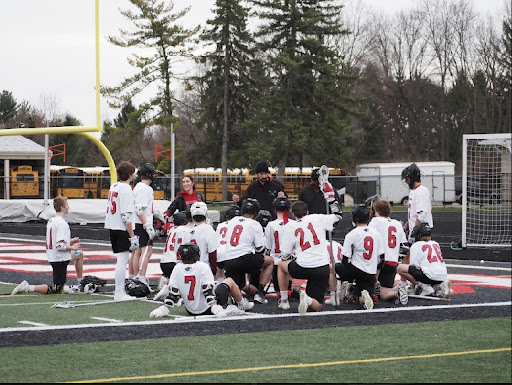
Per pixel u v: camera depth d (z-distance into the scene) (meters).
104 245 29.84
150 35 72.50
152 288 17.03
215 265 14.55
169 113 76.00
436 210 59.78
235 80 76.56
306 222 14.20
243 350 10.61
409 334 11.98
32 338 11.27
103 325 12.37
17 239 32.94
